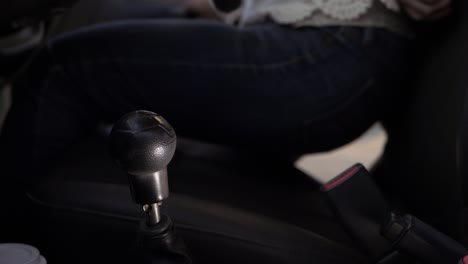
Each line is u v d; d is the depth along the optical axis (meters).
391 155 1.07
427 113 0.88
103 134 1.05
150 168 0.57
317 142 0.92
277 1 0.92
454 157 0.78
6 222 0.91
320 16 0.87
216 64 0.88
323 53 0.87
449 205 0.80
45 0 0.81
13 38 1.03
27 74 0.93
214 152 1.08
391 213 0.73
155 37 0.89
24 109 0.90
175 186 0.89
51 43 0.92
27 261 0.77
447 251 0.70
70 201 0.87
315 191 1.00
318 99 0.88
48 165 0.91
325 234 0.86
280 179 1.01
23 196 0.90
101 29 0.91
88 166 0.92
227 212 0.85
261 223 0.84
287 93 0.88
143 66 0.88
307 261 0.83
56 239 0.88
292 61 0.87
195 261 0.84
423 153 0.88
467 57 0.79
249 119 0.90
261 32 0.90
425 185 0.87
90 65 0.89
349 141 0.94
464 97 0.77
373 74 0.88
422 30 0.93
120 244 0.85
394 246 0.71
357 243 0.74
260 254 0.82
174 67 0.88
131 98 0.90
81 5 1.39
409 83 0.97
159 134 0.57
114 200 0.85
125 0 1.46
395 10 0.86
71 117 0.92
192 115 0.91
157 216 0.61
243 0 1.23
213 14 1.27
